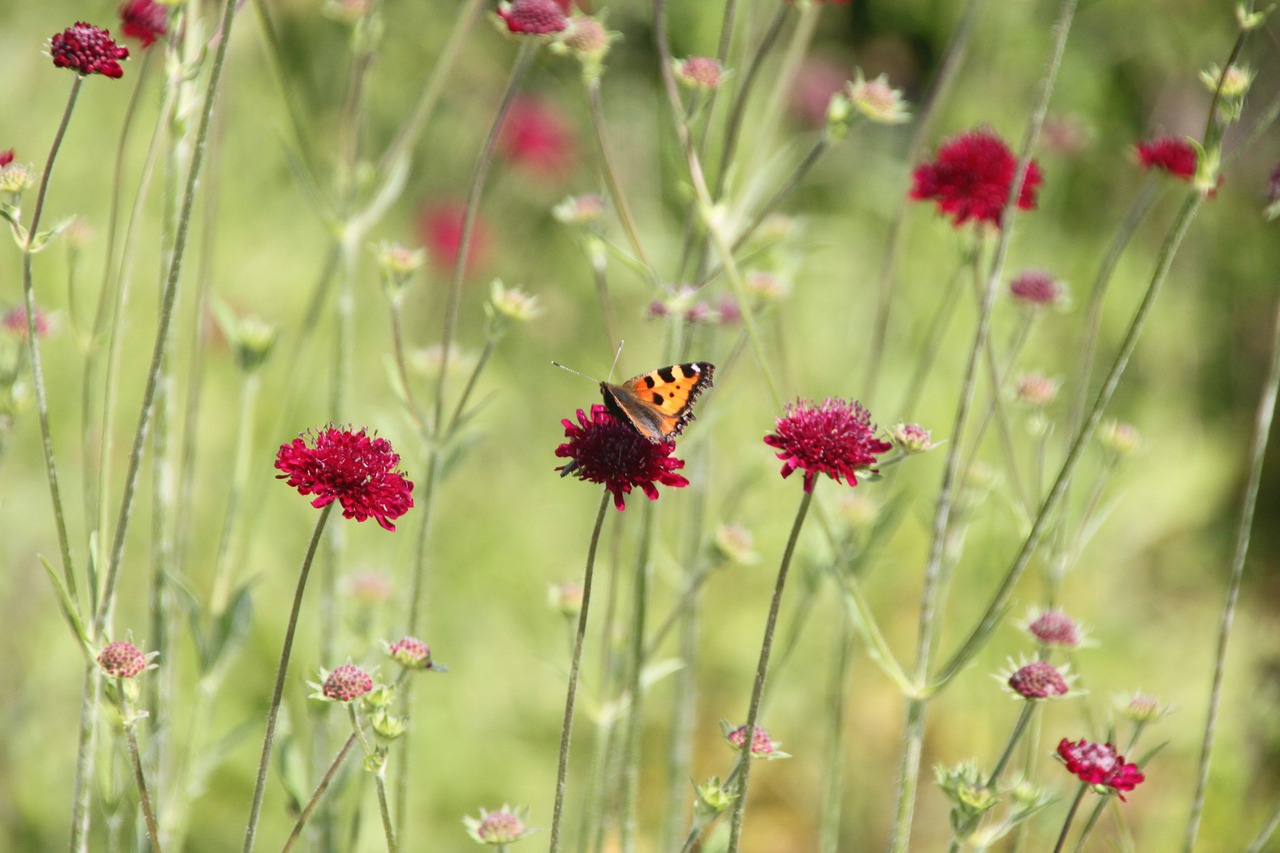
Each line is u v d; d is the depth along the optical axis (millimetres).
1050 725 8523
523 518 9602
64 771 7352
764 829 8422
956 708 8734
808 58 11734
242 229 9766
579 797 8219
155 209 9008
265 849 7488
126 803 5828
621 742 6047
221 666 5590
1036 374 6688
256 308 9312
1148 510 10461
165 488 5590
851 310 10602
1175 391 11305
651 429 4031
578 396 10680
